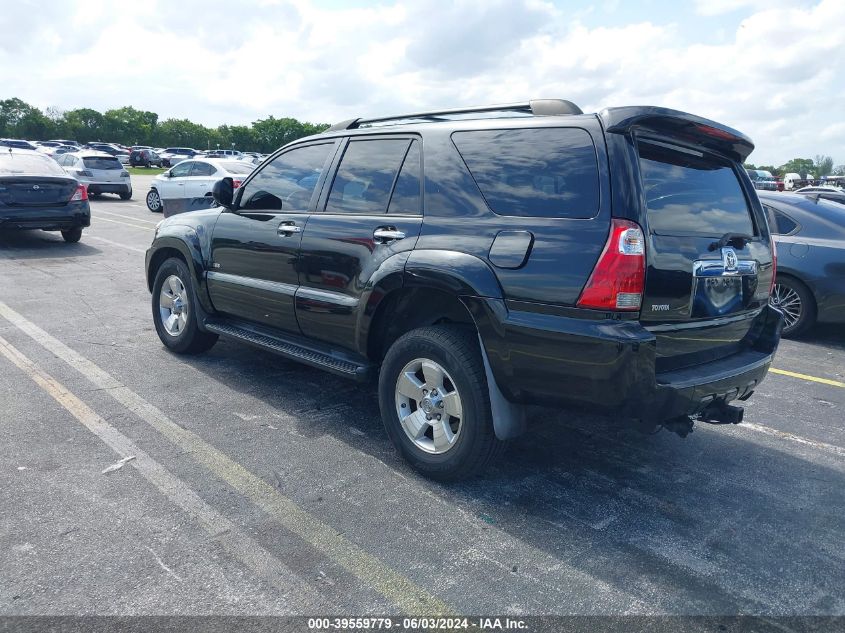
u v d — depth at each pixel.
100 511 3.10
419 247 3.46
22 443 3.80
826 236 6.89
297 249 4.22
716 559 2.92
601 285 2.84
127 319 6.79
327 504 3.26
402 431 3.64
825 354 6.57
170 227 5.49
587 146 3.02
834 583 2.77
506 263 3.11
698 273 3.15
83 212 11.60
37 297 7.72
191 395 4.68
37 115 102.06
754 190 3.91
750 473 3.81
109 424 4.12
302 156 4.52
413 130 3.80
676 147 3.35
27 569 2.65
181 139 111.06
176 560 2.75
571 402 3.03
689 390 3.01
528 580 2.71
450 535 3.03
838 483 3.71
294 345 4.44
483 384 3.26
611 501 3.41
